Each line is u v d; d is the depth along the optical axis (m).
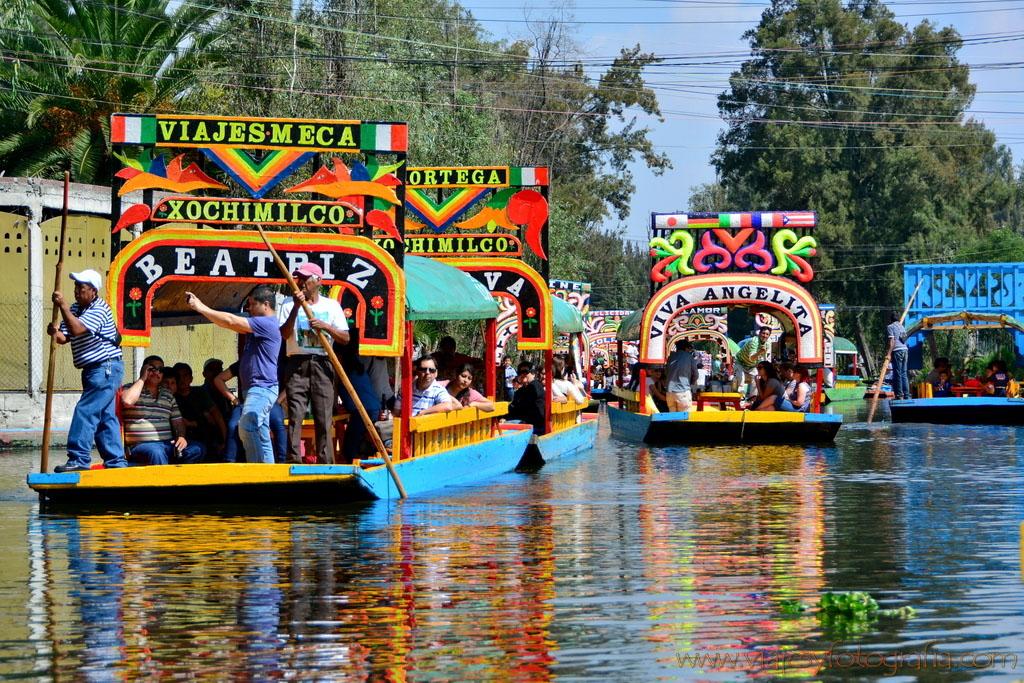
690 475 33.44
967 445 44.09
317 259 26.56
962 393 63.84
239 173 27.08
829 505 26.80
